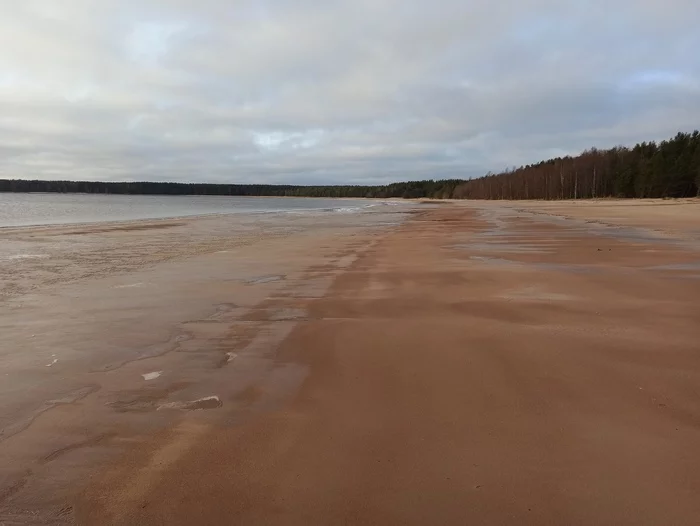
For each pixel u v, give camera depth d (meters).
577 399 4.08
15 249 16.11
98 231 24.27
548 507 2.68
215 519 2.62
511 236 19.22
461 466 3.10
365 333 6.12
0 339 6.04
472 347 5.48
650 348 5.33
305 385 4.51
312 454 3.28
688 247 14.55
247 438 3.52
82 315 7.22
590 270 10.58
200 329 6.45
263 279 10.18
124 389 4.46
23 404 4.15
